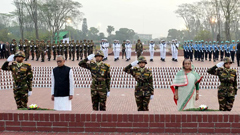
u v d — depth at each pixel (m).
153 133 4.35
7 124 4.53
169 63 17.45
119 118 4.39
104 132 4.40
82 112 4.49
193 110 5.04
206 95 10.40
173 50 19.25
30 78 6.67
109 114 4.39
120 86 12.25
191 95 5.43
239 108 8.12
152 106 8.59
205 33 48.38
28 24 51.47
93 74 6.20
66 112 4.50
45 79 13.75
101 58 6.27
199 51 19.06
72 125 4.45
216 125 4.29
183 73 5.54
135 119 4.37
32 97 10.05
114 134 4.32
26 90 6.61
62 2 41.22
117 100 9.51
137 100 6.14
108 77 6.26
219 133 4.30
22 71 6.51
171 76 13.51
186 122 4.33
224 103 6.20
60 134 4.36
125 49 20.05
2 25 54.91
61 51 20.52
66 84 5.86
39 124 4.49
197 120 4.31
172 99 9.65
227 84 6.11
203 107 5.03
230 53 17.95
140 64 6.12
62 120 4.46
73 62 18.48
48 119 4.48
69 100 5.97
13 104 8.89
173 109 8.21
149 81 6.11
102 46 20.06
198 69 13.97
